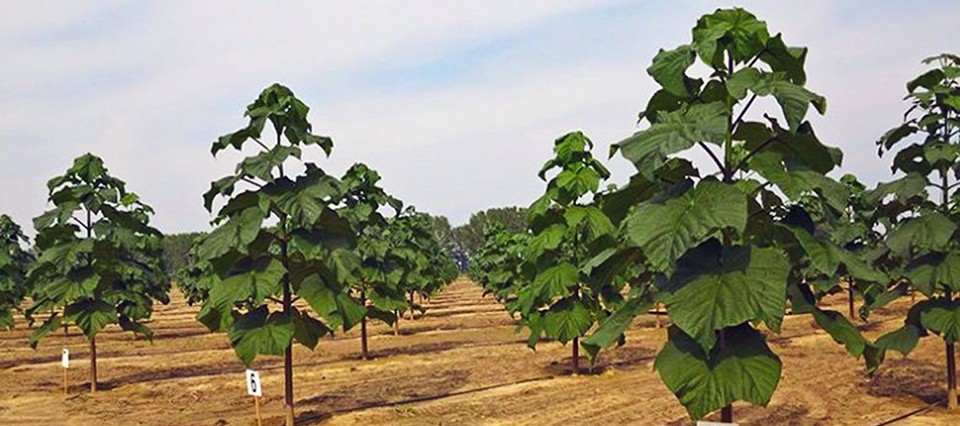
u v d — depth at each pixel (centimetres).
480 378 1471
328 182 946
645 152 474
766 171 503
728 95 543
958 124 968
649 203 515
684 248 460
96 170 1396
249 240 869
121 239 1354
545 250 1315
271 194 924
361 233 1741
